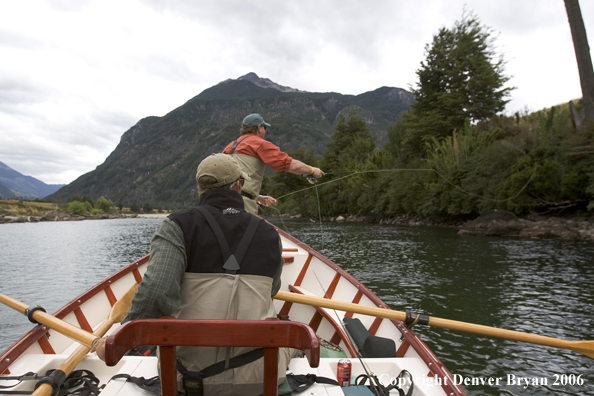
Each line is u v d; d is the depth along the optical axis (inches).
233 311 58.5
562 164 741.9
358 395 72.2
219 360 57.5
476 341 201.0
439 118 1259.8
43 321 91.9
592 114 760.3
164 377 50.5
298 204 2134.6
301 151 2493.8
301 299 101.0
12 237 1019.9
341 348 129.0
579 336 204.2
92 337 81.6
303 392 69.7
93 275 430.3
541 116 840.9
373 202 1405.0
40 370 84.1
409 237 733.9
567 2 778.2
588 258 437.4
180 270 57.1
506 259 444.5
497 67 1219.9
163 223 59.7
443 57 1304.1
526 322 226.8
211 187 66.2
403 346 106.6
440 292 298.4
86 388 80.7
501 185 824.3
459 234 780.0
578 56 773.3
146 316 55.4
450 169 992.9
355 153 1966.0
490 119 1153.4
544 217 754.2
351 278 160.4
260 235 62.9
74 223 2156.7
